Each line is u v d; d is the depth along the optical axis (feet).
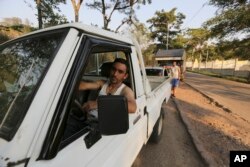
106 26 70.54
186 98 33.37
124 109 3.90
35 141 3.11
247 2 68.54
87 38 4.45
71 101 3.69
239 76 104.68
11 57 4.84
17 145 3.01
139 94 7.81
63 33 4.36
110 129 3.84
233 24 72.95
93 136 4.54
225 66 133.90
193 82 64.90
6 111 3.63
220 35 80.12
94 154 4.47
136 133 7.23
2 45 5.71
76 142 4.04
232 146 14.01
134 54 7.38
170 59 67.77
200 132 16.60
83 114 5.34
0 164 2.87
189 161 11.95
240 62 111.04
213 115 22.58
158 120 13.19
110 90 6.82
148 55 104.73
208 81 71.31
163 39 175.32
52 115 3.33
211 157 12.10
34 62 4.23
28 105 3.34
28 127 3.15
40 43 4.56
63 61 3.78
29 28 41.29
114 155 5.33
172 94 36.04
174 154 12.71
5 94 4.08
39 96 3.38
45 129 3.24
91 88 7.32
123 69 6.52
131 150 6.79
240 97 36.96
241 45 79.92
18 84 4.04
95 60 9.82
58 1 41.32
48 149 3.22
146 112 8.73
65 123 3.53
